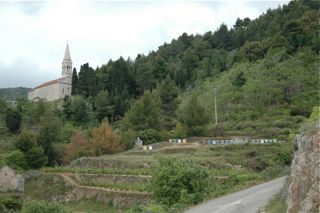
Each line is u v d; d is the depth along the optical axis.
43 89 166.50
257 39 140.62
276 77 100.25
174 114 101.38
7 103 135.00
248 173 42.00
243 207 24.84
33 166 75.56
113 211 45.78
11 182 61.94
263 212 21.92
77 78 148.50
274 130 72.88
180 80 138.50
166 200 30.09
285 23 128.12
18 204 50.69
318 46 112.62
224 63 138.88
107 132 77.00
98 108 121.69
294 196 17.06
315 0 138.38
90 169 59.69
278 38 118.75
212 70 133.50
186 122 81.31
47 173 64.12
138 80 140.62
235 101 96.62
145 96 87.31
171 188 30.19
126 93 131.62
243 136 74.19
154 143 76.81
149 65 147.25
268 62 109.38
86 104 127.31
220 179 39.81
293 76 98.31
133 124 85.19
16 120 112.06
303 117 79.81
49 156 80.62
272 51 115.50
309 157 16.80
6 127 112.44
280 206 21.45
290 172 23.33
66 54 181.50
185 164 31.73
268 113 86.50
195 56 153.12
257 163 49.03
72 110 122.62
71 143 79.12
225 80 112.12
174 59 168.62
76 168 63.66
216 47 173.00
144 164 56.91
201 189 30.61
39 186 61.94
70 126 110.38
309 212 14.25
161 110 101.56
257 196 28.33
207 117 81.69
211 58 149.25
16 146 77.56
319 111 44.06
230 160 52.41
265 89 94.69
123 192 47.53
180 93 125.88
